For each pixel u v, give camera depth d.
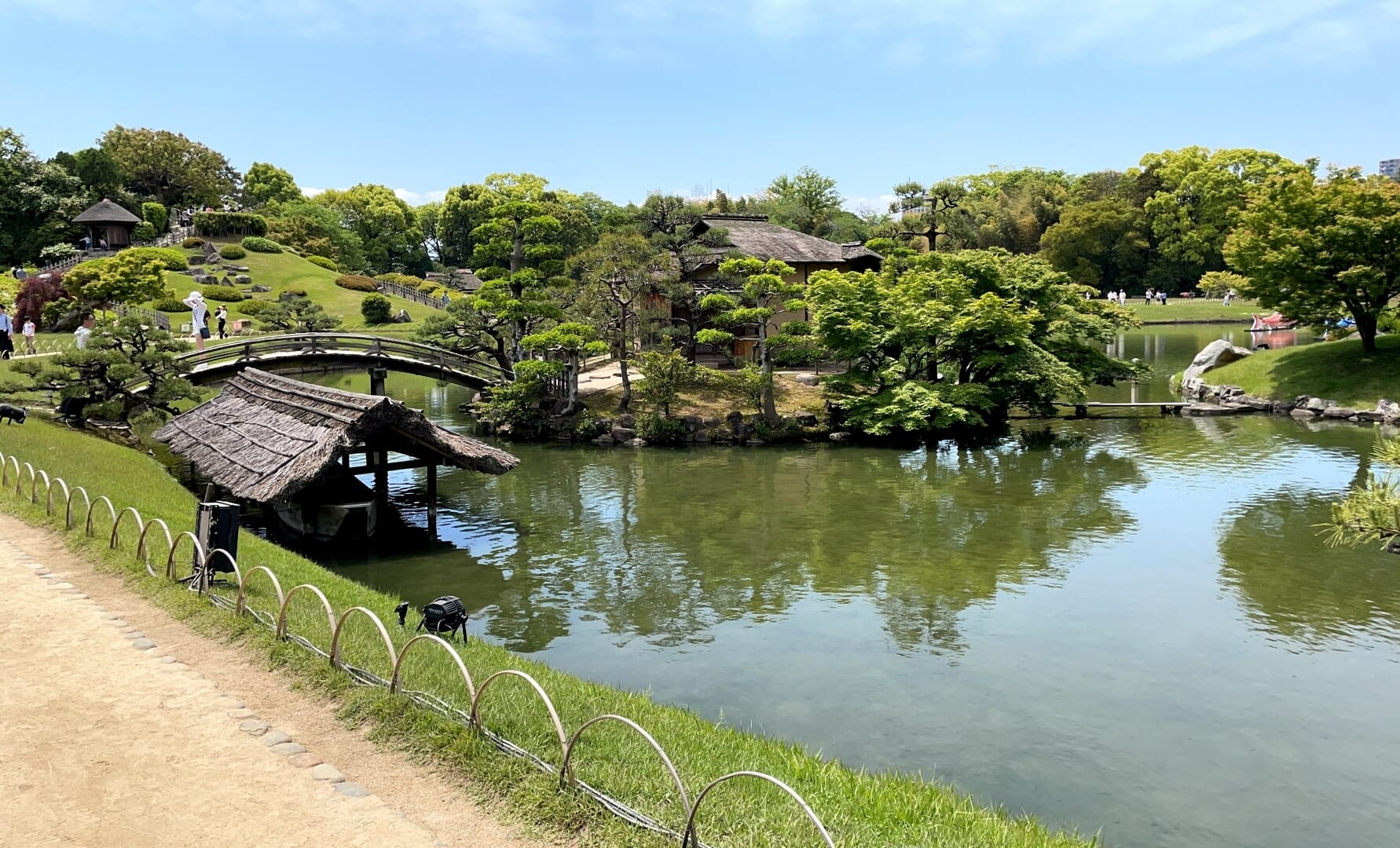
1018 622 16.69
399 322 63.62
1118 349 64.38
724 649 15.59
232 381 28.52
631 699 10.95
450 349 41.94
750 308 35.84
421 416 20.25
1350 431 34.19
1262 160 80.31
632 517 24.72
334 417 20.16
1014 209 91.12
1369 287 36.97
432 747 7.94
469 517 24.77
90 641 10.34
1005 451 33.19
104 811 6.76
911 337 35.53
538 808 6.95
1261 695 13.55
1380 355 39.06
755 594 18.44
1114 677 14.26
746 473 30.09
